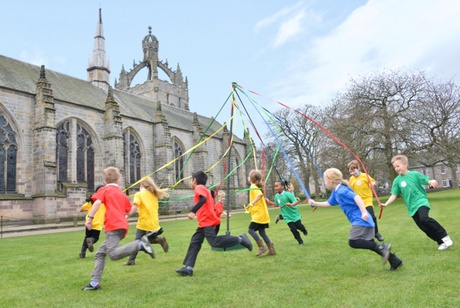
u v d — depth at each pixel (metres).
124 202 6.42
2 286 6.16
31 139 28.78
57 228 24.53
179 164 46.22
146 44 66.62
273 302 4.59
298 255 8.12
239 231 15.16
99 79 44.69
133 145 39.25
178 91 68.12
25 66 34.72
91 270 7.58
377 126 33.75
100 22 46.69
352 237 6.30
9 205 26.36
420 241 8.99
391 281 5.38
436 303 4.24
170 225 21.84
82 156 33.16
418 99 33.47
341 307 4.29
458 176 86.62
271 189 67.06
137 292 5.44
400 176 8.18
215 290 5.35
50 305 4.92
